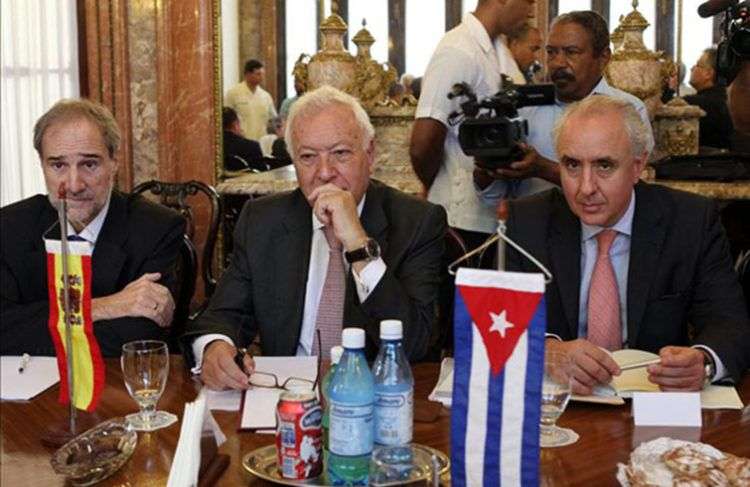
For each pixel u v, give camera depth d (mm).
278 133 4848
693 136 4270
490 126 2859
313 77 4445
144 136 4723
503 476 1270
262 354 2238
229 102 4758
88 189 2346
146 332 2229
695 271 2184
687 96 4375
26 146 4734
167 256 2488
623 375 1903
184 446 1352
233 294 2256
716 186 3834
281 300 2209
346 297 2072
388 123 4395
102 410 1803
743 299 2182
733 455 1514
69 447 1513
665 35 4430
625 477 1344
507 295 1260
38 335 2246
